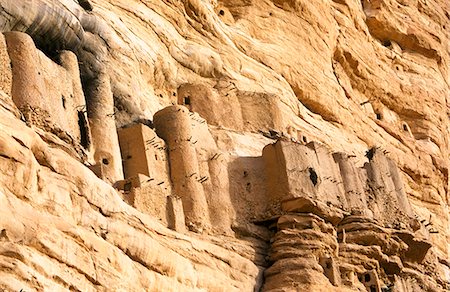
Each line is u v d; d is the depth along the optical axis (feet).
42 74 105.09
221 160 126.31
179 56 138.82
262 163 129.29
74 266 89.76
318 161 131.44
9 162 89.10
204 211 119.65
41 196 91.30
